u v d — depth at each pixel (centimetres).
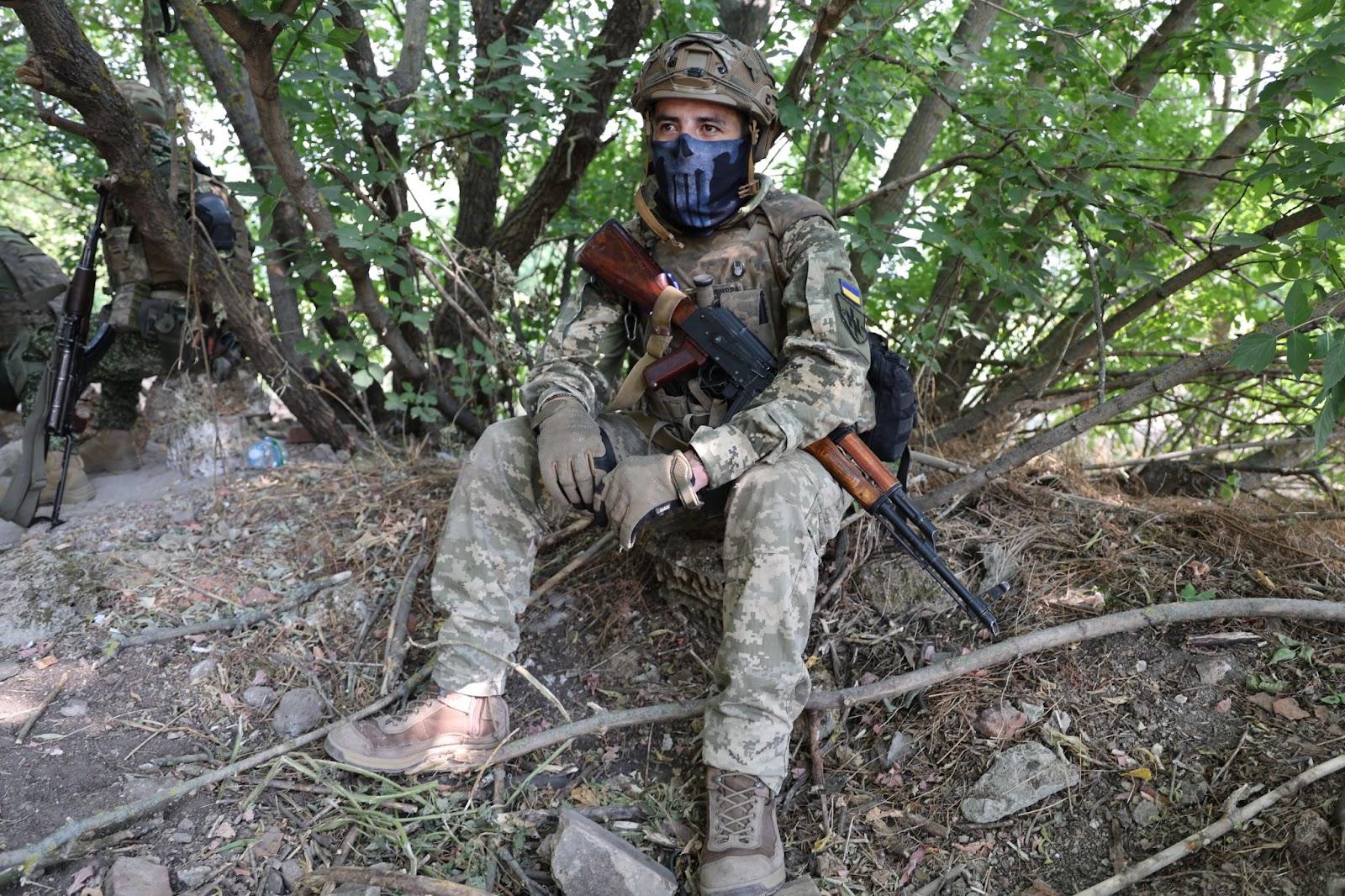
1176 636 251
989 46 434
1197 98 448
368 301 369
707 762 212
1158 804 216
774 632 211
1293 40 250
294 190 318
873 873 212
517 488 238
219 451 381
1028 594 271
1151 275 314
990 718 237
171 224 343
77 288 341
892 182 359
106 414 395
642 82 237
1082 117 322
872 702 250
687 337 238
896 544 289
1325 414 224
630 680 269
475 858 215
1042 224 355
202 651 278
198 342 357
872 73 349
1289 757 216
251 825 222
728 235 244
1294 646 244
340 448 413
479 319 444
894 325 417
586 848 203
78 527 340
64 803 225
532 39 377
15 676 267
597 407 256
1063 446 373
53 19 294
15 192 692
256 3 258
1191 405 398
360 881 195
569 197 477
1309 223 271
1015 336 447
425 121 359
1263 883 193
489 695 239
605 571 304
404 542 322
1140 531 293
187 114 324
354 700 264
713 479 213
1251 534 283
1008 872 210
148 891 200
